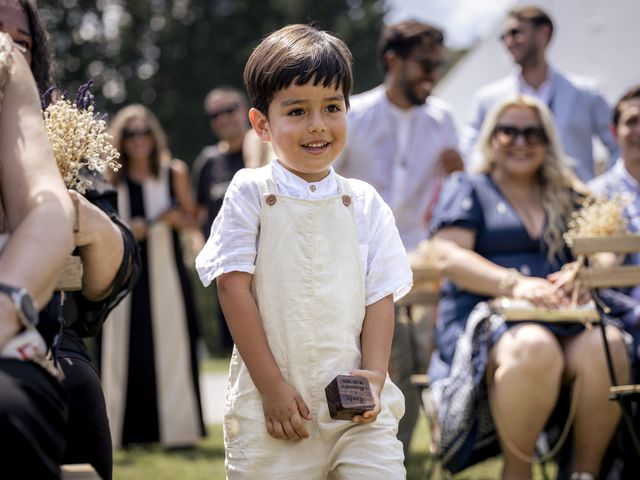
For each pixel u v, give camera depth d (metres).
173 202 7.48
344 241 3.12
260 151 6.54
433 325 5.91
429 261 5.39
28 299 2.21
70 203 2.43
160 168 7.49
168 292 7.40
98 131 3.03
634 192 5.39
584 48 11.35
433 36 6.17
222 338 13.14
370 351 3.12
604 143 7.15
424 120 6.37
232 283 3.06
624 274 4.50
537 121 5.14
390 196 6.32
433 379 5.09
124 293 3.26
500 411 4.62
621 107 5.45
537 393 4.58
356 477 2.98
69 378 2.91
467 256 4.97
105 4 33.88
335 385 2.93
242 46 32.81
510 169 5.14
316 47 3.18
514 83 7.24
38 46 3.19
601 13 11.14
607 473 4.79
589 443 4.67
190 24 32.84
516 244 5.10
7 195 2.43
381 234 3.23
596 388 4.61
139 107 7.50
